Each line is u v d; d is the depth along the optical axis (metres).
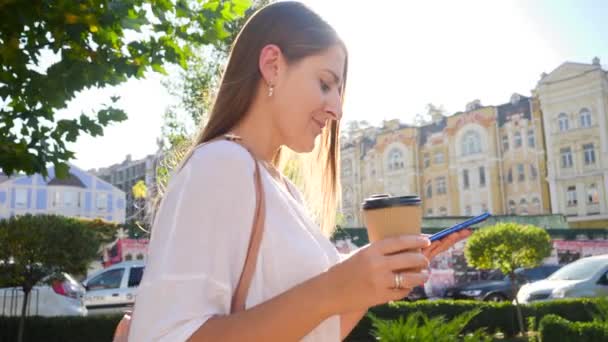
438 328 5.68
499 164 46.81
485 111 47.88
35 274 8.65
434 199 49.75
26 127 4.48
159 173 1.84
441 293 23.50
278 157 1.76
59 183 55.16
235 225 1.10
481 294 16.80
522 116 46.53
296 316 0.95
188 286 1.00
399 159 51.78
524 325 10.70
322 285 0.96
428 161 50.69
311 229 1.30
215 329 0.96
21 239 8.43
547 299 12.30
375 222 1.11
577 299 10.83
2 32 3.92
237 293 1.11
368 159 54.00
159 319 0.98
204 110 1.68
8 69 4.11
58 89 4.16
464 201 47.88
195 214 1.05
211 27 4.60
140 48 4.45
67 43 4.15
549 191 44.56
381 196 1.16
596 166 42.75
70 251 8.77
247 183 1.13
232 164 1.12
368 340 10.30
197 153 1.15
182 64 4.62
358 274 0.94
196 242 1.04
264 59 1.32
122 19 4.18
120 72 4.35
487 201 46.78
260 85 1.35
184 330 0.96
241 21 5.63
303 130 1.31
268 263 1.15
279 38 1.32
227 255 1.07
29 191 54.03
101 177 70.50
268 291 1.15
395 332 5.59
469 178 47.97
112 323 9.62
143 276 1.06
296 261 1.17
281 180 1.39
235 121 1.35
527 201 45.28
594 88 43.62
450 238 1.39
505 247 11.33
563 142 44.47
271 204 1.18
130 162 65.00
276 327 0.94
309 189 1.80
